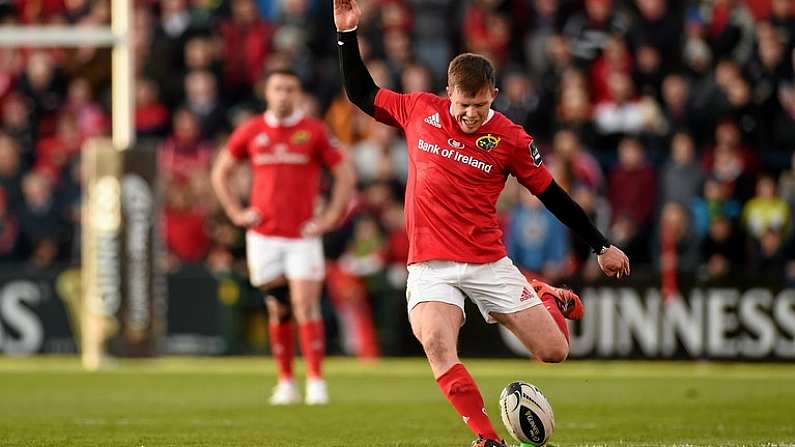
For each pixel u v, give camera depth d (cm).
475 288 2175
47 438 2628
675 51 6344
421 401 3653
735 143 5806
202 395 3884
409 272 2212
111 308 4950
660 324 5147
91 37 4919
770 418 3106
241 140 3728
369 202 5716
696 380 4466
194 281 5472
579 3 6594
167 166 6156
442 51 6700
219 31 6619
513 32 6606
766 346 5088
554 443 2519
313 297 3653
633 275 5169
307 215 3684
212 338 5459
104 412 3309
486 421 2059
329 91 6456
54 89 6688
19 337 5528
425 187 2184
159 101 6562
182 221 5834
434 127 2198
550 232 5406
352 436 2686
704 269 5450
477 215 2178
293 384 3678
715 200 5541
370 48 6372
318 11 6738
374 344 5394
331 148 3722
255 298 5441
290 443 2531
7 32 4928
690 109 6072
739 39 6350
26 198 6141
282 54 6494
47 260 5884
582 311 2292
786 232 5572
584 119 6044
